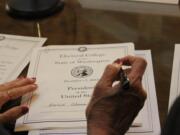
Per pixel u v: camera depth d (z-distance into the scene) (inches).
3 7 42.1
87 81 30.0
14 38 37.0
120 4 40.9
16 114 27.1
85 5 41.3
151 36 35.4
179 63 31.7
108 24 37.9
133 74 24.3
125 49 32.9
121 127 22.8
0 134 18.0
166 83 29.8
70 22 38.6
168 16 38.2
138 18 38.4
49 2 39.9
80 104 28.0
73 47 34.1
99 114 22.5
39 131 26.5
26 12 39.1
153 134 25.5
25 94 29.5
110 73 24.3
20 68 32.9
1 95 28.7
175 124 13.9
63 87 29.8
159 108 27.5
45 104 28.4
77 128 26.4
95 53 32.9
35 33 37.4
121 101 22.5
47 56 33.5
